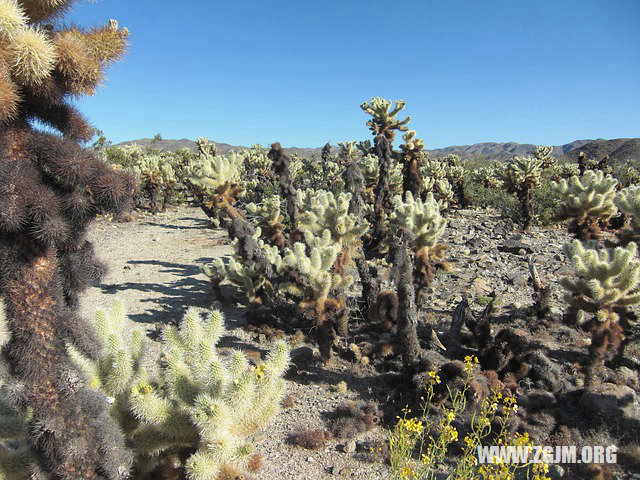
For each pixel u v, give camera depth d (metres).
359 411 5.52
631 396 5.18
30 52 2.23
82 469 2.72
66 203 2.53
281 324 8.52
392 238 7.71
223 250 16.80
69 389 2.74
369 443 5.11
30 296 2.65
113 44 2.63
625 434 4.85
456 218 22.69
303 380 6.68
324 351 6.98
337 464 4.75
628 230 8.05
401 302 5.97
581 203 11.20
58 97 2.66
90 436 2.78
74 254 2.96
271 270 9.03
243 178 31.86
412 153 13.76
